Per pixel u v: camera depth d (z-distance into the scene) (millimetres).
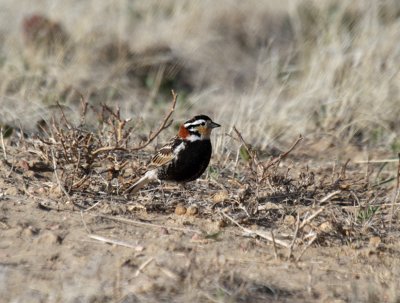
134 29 23922
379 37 20328
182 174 12391
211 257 10156
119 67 20734
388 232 11586
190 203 12117
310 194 12656
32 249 10102
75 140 12742
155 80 21266
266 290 9391
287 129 17172
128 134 13258
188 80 22234
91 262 9742
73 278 9328
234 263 10078
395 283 9844
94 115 16656
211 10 25891
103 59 21391
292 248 10406
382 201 12859
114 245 10328
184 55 23031
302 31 24547
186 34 24438
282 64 23016
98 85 19500
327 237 11141
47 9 23656
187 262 9859
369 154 16188
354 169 15180
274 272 9945
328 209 12086
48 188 12117
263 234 10914
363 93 18141
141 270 9539
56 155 13094
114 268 9648
